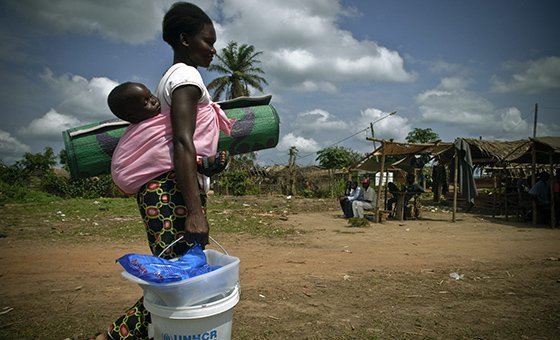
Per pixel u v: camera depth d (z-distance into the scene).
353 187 13.89
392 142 11.43
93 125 2.19
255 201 18.30
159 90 1.92
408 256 5.91
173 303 1.55
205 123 1.91
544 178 10.78
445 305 3.55
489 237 8.17
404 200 12.27
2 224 9.59
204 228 1.76
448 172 20.02
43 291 4.00
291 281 4.34
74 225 9.59
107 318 3.23
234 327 3.01
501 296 3.81
